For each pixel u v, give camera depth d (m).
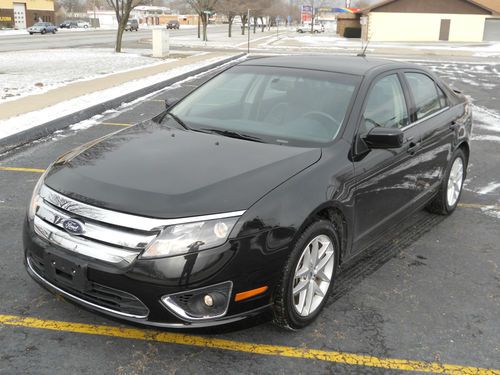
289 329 3.15
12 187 5.79
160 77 15.98
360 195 3.52
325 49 36.34
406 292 3.77
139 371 2.84
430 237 4.77
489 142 8.61
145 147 3.45
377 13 51.59
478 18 50.78
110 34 57.69
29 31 56.28
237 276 2.74
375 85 4.01
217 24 133.12
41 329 3.17
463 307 3.61
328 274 3.34
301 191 3.04
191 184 2.92
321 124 3.68
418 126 4.37
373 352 3.08
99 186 2.93
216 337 3.15
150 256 2.67
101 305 2.83
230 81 4.40
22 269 3.90
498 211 5.49
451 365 2.99
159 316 2.72
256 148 3.43
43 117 9.10
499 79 18.73
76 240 2.83
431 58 29.58
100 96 11.76
